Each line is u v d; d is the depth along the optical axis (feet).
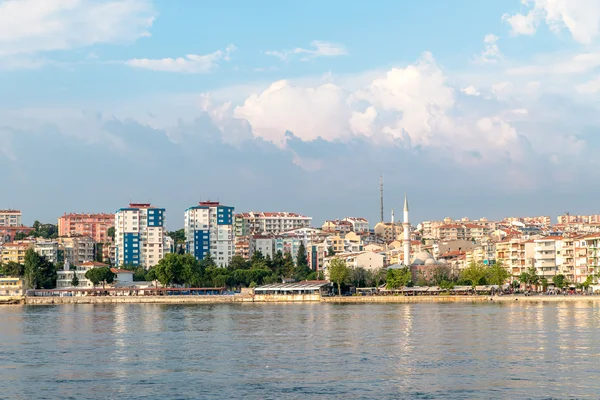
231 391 368.48
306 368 430.20
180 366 444.55
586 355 462.60
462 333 599.98
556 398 345.31
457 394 355.36
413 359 458.09
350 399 348.18
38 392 371.76
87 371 430.20
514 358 454.81
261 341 568.41
